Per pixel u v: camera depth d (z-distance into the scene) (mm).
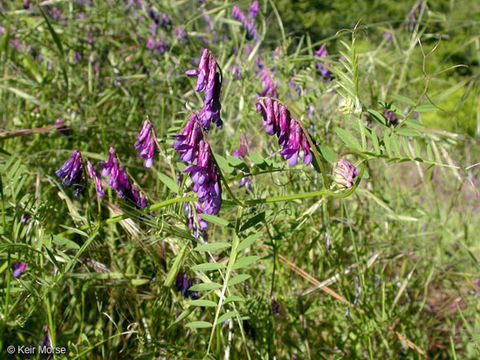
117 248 301
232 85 388
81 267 241
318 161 198
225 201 201
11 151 354
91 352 256
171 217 245
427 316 402
